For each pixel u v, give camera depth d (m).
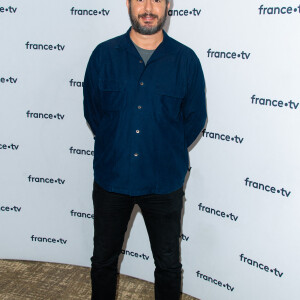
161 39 1.68
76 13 2.08
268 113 1.80
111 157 1.71
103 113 1.77
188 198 2.20
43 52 2.17
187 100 1.75
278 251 1.91
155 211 1.77
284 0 1.64
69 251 2.54
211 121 2.00
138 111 1.64
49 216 2.49
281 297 1.95
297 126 1.72
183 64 1.68
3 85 2.25
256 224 1.96
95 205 1.82
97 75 1.72
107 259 1.86
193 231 2.23
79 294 2.26
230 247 2.10
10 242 2.56
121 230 1.83
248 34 1.78
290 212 1.83
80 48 2.13
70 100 2.23
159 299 1.90
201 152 2.08
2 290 2.27
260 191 1.91
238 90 1.87
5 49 2.19
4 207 2.49
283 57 1.70
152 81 1.64
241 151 1.93
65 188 2.41
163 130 1.68
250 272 2.05
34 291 2.27
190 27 1.92
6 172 2.42
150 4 1.56
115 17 2.04
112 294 1.95
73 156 2.34
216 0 1.83
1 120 2.32
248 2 1.74
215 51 1.89
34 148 2.36
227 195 2.04
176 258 1.84
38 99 2.26
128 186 1.70
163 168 1.71
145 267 2.42
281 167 1.81
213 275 2.21
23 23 2.14
